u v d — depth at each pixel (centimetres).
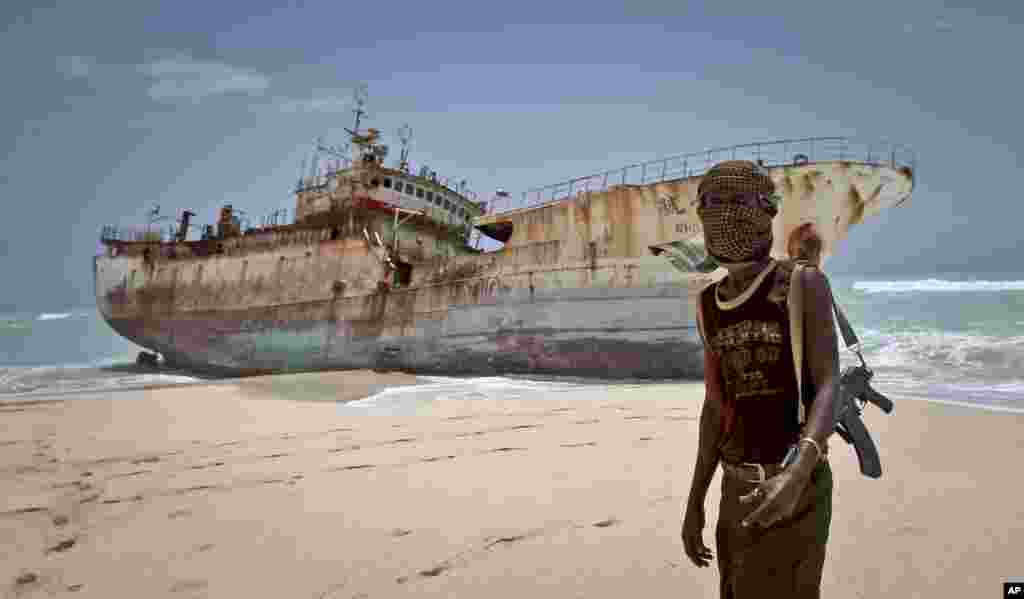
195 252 2934
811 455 146
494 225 2081
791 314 165
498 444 747
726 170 170
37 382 2291
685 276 1644
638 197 1733
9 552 420
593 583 338
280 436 853
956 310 3350
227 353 2677
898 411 910
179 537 446
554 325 1817
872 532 403
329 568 376
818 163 1569
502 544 404
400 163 2977
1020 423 782
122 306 3064
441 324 2045
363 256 2352
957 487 503
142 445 803
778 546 167
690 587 328
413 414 1041
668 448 684
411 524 454
